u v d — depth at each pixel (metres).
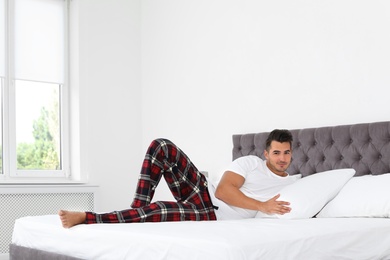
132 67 5.52
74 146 5.20
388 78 3.57
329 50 3.93
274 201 3.00
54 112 5.23
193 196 3.04
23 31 5.04
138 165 5.50
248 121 4.51
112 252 2.46
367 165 3.51
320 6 4.00
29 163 5.04
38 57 5.11
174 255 2.17
